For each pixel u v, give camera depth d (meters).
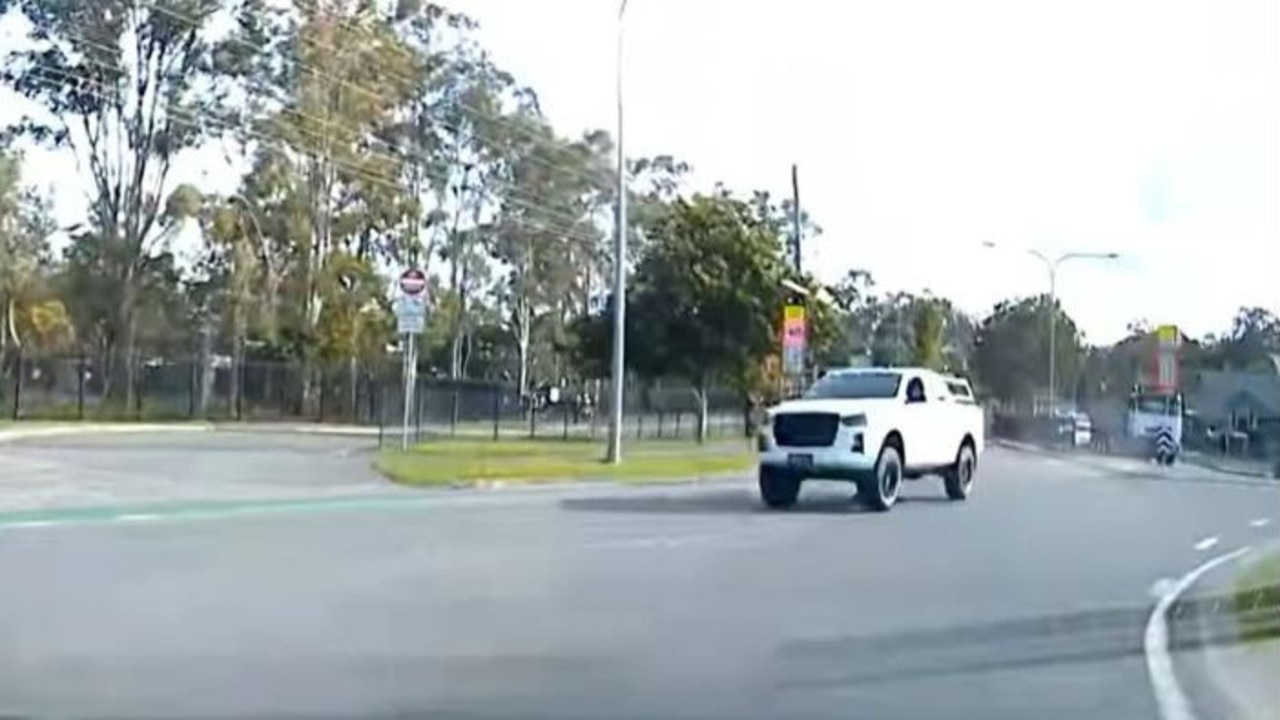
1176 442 53.81
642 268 50.16
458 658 10.62
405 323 33.06
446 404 55.19
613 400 35.72
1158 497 31.98
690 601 13.77
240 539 17.92
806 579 15.62
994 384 94.31
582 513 22.75
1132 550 19.98
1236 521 25.70
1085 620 13.47
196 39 58.25
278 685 9.55
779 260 50.59
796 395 40.62
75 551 16.34
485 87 67.06
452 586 14.27
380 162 62.38
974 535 21.00
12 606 12.42
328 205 61.00
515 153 69.56
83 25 56.75
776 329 49.81
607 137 71.31
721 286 49.03
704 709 9.23
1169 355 74.06
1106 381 93.88
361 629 11.73
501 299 73.38
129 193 58.78
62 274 60.09
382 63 61.72
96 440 40.38
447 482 27.56
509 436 51.28
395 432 47.81
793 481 25.50
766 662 10.84
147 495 23.88
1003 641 12.12
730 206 50.97
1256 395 81.69
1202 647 12.23
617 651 11.07
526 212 70.56
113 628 11.47
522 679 9.95
